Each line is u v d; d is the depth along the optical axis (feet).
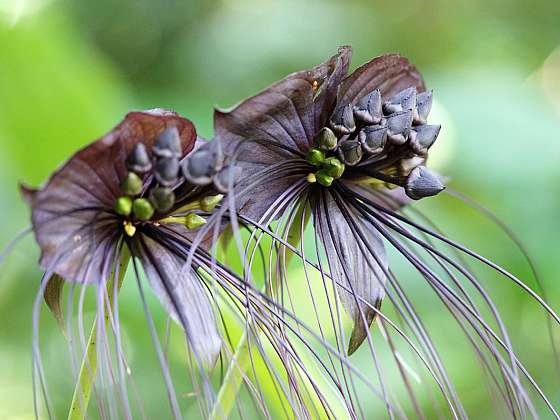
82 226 2.51
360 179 2.72
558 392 3.63
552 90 4.90
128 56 4.93
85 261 2.51
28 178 3.32
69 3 4.86
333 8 4.68
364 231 2.73
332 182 2.70
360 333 2.70
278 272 2.68
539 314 3.68
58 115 3.30
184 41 4.87
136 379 3.52
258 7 4.68
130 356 3.46
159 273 2.56
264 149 2.62
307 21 4.63
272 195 2.66
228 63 4.61
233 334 2.92
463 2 4.84
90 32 4.95
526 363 3.66
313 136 2.65
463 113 3.92
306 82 2.58
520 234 3.73
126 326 3.42
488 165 3.81
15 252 3.38
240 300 2.61
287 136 2.63
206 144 2.54
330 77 2.63
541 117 3.95
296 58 4.56
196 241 2.52
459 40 4.78
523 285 2.63
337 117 2.65
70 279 2.50
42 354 3.57
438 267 3.61
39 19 3.35
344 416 2.86
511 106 3.94
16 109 3.28
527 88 4.25
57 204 2.48
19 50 3.27
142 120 2.49
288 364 2.68
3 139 3.29
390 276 2.72
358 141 2.65
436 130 2.68
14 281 3.49
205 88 4.64
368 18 4.73
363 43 4.67
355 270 2.70
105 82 3.51
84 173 2.48
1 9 3.28
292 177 2.67
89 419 3.41
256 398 2.64
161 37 4.95
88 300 3.51
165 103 4.08
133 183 2.50
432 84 4.08
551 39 4.95
